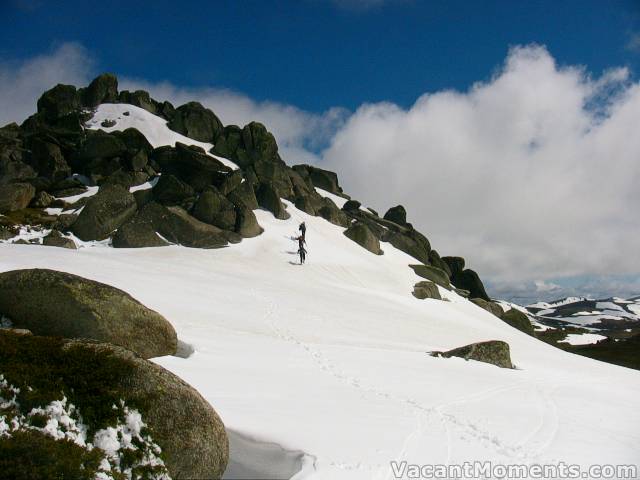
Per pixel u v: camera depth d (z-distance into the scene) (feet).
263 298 107.24
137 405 27.04
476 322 162.50
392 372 60.39
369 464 30.40
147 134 240.53
